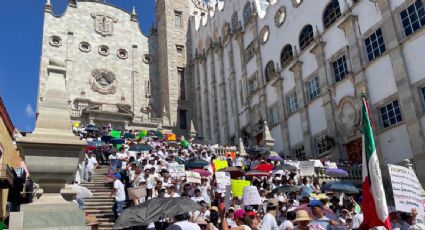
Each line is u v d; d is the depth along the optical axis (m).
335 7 28.66
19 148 5.82
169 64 48.81
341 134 26.77
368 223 7.78
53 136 5.80
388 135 23.20
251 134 37.59
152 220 8.51
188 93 49.19
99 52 47.03
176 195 13.62
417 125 21.17
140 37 51.03
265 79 36.84
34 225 5.35
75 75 44.62
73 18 46.78
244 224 8.91
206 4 55.97
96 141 24.78
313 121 29.81
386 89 23.62
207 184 16.98
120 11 50.47
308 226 8.02
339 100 27.23
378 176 7.77
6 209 20.61
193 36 52.00
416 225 8.69
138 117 45.94
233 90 41.31
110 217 14.41
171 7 51.91
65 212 5.55
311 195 15.16
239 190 14.27
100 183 18.16
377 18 24.72
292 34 33.28
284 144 32.78
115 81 46.78
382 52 24.33
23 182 19.42
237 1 42.56
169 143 30.19
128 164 17.64
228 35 43.31
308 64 30.95
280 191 14.81
